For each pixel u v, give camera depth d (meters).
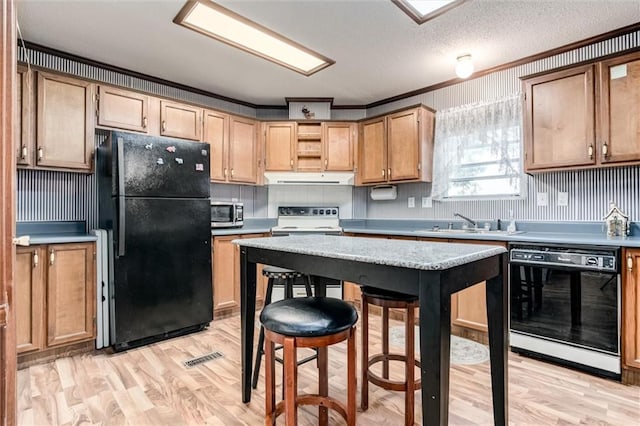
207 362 2.35
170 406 1.82
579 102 2.48
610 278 2.09
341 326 1.32
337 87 3.72
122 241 2.53
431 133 3.62
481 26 2.48
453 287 1.14
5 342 0.80
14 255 0.84
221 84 3.64
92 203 3.04
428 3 2.22
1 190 0.77
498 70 3.21
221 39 2.68
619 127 2.32
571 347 2.23
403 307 1.63
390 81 3.54
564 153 2.55
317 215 4.18
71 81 2.70
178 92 3.66
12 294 0.83
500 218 3.20
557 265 2.28
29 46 2.75
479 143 3.33
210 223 3.07
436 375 1.06
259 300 3.62
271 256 1.68
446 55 2.95
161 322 2.73
